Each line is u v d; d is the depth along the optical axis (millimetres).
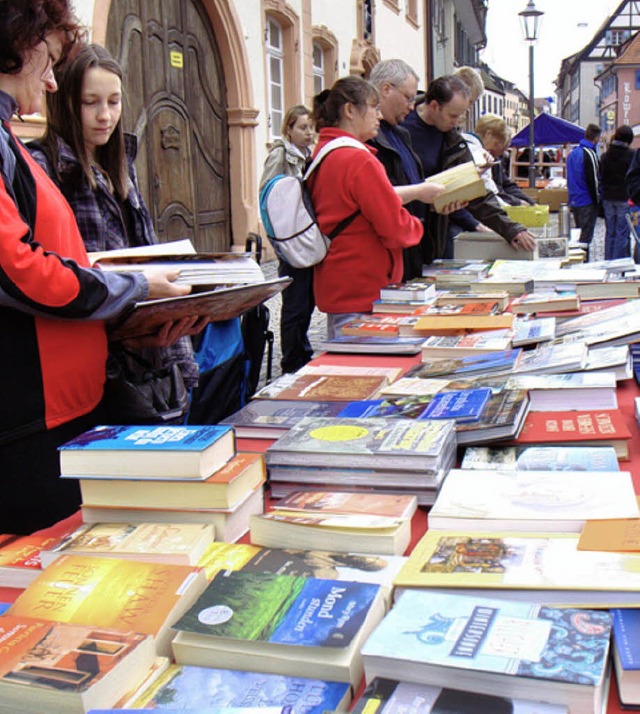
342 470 1386
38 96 1582
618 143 9242
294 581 1025
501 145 5918
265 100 9859
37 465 1606
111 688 868
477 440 1561
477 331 2539
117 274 1570
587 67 67062
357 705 807
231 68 8922
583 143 9562
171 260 1748
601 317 2494
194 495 1247
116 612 991
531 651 830
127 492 1271
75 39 1593
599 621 885
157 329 1752
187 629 937
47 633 939
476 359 2119
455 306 2873
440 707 792
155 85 7531
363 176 2887
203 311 1676
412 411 1698
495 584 966
